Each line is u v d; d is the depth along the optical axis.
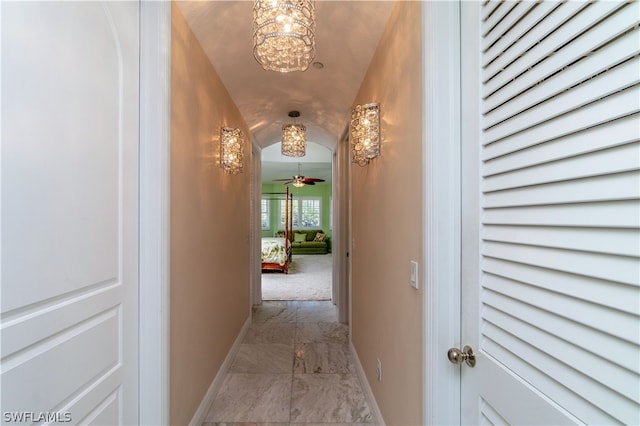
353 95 2.56
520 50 0.73
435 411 1.01
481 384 0.89
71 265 0.87
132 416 1.20
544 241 0.66
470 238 0.94
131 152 1.18
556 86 0.62
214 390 2.06
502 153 0.80
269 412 1.92
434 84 1.01
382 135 1.67
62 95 0.83
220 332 2.24
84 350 0.93
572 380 0.59
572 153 0.59
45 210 0.77
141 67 1.24
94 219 0.97
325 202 11.63
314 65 2.19
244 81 2.39
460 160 0.99
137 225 1.22
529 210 0.71
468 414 0.96
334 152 4.39
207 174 1.90
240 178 2.97
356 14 1.59
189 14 1.52
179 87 1.46
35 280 0.75
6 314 0.68
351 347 2.77
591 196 0.56
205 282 1.88
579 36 0.58
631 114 0.49
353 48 1.89
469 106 0.95
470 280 0.94
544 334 0.66
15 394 0.70
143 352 1.25
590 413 0.56
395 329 1.44
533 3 0.69
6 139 0.67
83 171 0.91
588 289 0.56
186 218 1.55
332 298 4.44
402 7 1.33
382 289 1.67
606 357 0.53
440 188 1.00
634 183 0.49
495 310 0.83
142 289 1.24
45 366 0.78
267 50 1.39
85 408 0.93
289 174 9.62
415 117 1.18
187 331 1.58
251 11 1.60
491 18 0.84
